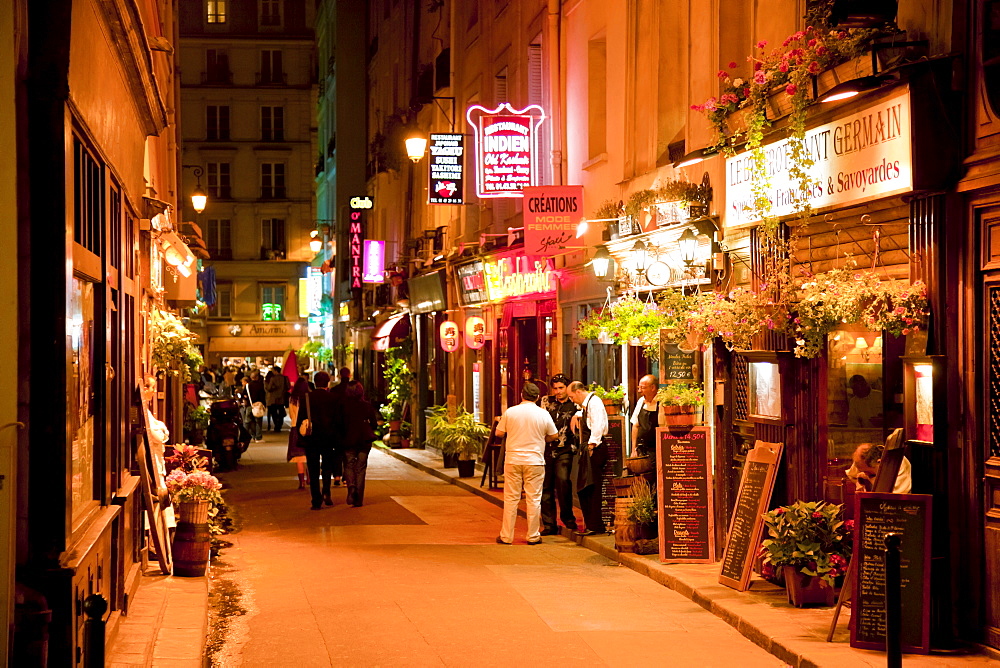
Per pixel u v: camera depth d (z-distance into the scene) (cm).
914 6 868
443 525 1530
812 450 1017
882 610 777
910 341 838
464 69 2672
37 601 544
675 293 1225
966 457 798
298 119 6825
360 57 4862
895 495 784
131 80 921
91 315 732
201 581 1016
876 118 877
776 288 1029
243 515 1647
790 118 984
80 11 614
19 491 557
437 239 2925
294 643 842
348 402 1736
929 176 812
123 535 841
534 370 2188
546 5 2002
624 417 1582
